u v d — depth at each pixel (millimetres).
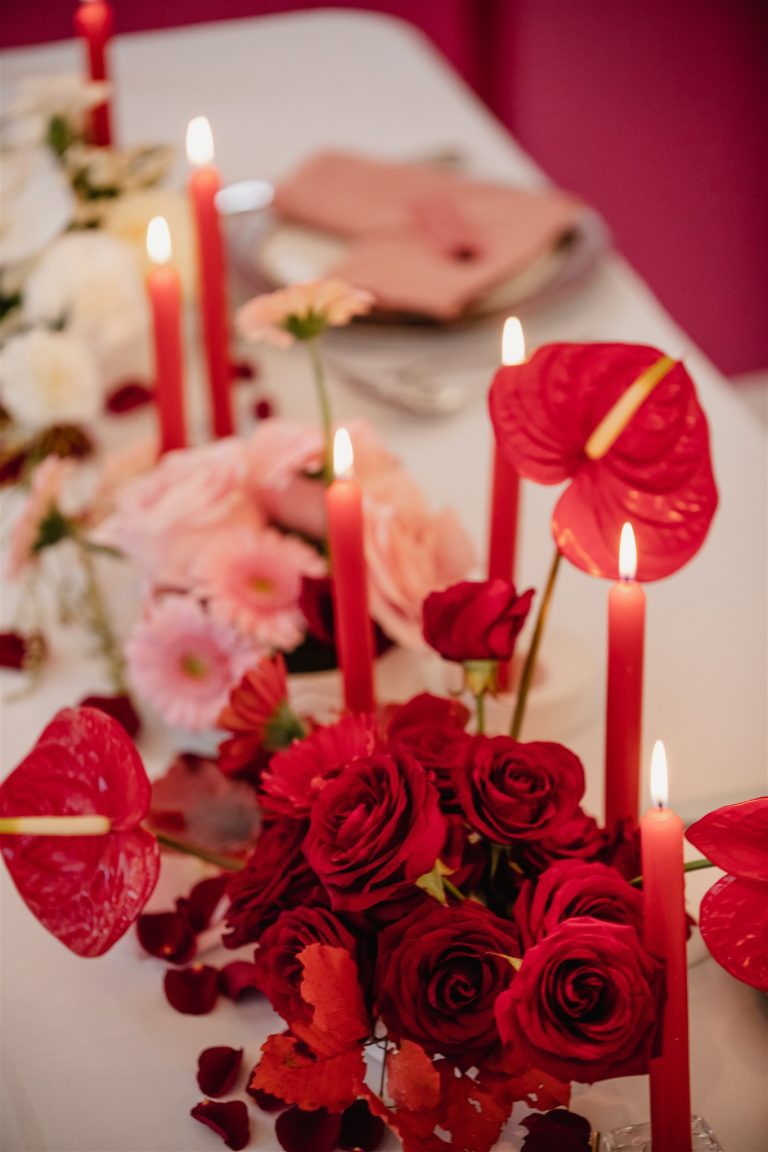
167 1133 1077
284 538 1387
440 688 1332
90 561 1516
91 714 1030
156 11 4387
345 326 1911
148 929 1189
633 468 1076
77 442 1709
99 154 1828
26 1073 1116
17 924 1224
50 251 1687
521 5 4684
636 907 976
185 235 1828
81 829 1008
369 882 982
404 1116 980
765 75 4738
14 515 1545
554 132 4582
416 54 2818
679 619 1477
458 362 1840
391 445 1718
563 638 1393
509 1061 984
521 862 1042
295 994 1008
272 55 2822
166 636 1312
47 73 2664
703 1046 1108
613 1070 933
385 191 2098
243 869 1053
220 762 1147
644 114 4609
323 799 1002
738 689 1396
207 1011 1147
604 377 1062
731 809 963
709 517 1078
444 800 1025
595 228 2068
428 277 1883
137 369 1931
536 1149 1024
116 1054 1126
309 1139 1046
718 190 4398
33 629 1506
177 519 1336
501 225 1966
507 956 967
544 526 1614
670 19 4945
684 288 4090
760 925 985
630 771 1100
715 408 1761
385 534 1255
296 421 1753
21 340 1618
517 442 1065
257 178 2334
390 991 980
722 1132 1059
